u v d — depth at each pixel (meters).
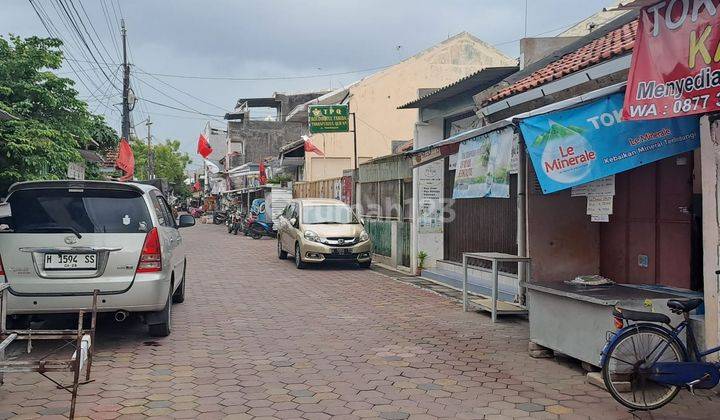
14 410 4.91
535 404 5.21
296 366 6.32
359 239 15.34
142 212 6.94
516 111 9.70
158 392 5.41
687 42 4.87
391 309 9.71
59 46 12.73
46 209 6.70
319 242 14.98
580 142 5.92
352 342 7.43
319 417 4.84
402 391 5.53
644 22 5.30
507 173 6.86
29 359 6.38
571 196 7.48
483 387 5.68
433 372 6.16
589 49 9.45
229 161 52.66
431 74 26.69
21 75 12.16
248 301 10.36
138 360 6.46
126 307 6.66
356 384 5.73
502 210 11.79
